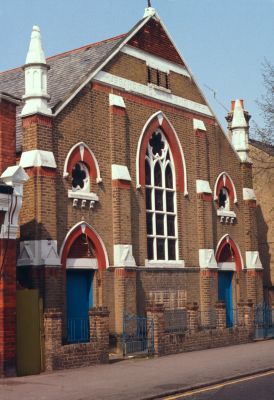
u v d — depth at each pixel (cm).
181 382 1570
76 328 2148
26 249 1994
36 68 2081
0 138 1750
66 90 2264
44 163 2016
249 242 2970
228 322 2839
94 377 1666
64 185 2127
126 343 2212
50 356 1770
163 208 2564
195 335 2342
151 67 2577
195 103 2784
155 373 1736
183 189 2645
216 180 2841
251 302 2708
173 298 2519
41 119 2045
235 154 2994
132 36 2495
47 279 1977
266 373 1755
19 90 2503
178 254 2589
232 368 1816
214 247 2767
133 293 2298
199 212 2697
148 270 2425
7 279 1677
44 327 1786
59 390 1462
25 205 2016
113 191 2303
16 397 1372
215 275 2708
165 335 2194
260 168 3434
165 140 2622
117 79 2400
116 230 2288
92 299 2216
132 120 2445
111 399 1348
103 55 2425
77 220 2159
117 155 2334
